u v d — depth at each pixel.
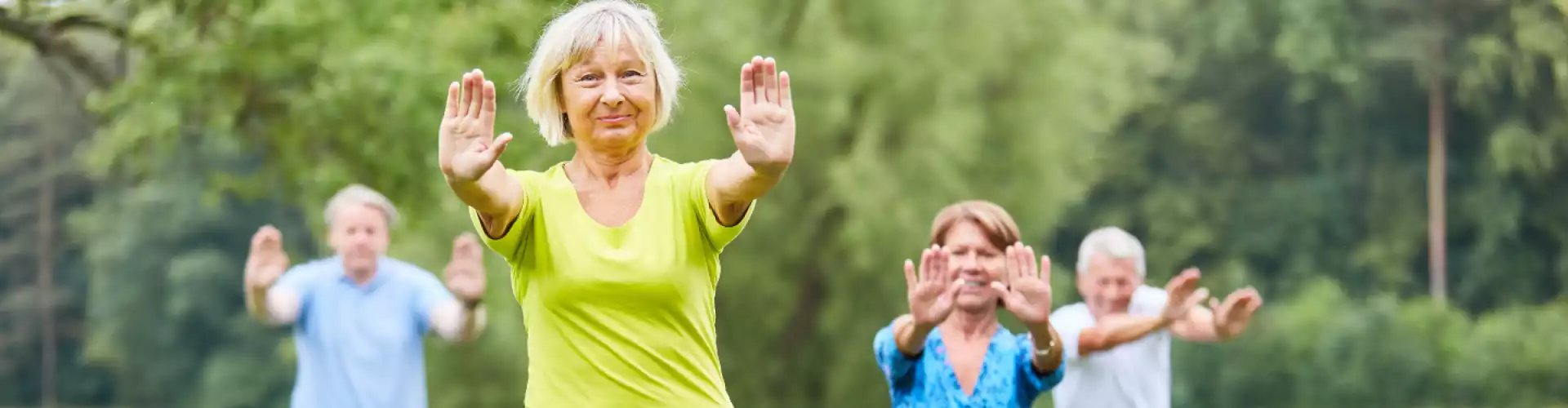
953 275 5.77
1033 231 21.22
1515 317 40.62
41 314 60.50
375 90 14.45
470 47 15.16
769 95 3.80
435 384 19.75
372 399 6.95
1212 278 49.59
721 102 19.33
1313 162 52.59
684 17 19.39
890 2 19.92
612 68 3.91
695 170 3.98
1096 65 21.78
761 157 3.75
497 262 19.77
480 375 19.75
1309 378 38.75
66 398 60.81
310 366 7.03
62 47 15.58
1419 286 50.22
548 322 3.97
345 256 7.02
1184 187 51.75
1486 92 49.09
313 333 7.00
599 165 3.99
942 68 19.95
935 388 5.75
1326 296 41.22
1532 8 48.38
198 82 14.68
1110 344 6.55
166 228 56.31
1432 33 49.56
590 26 3.93
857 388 20.34
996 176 21.00
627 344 3.93
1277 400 39.06
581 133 3.95
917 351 5.67
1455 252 50.38
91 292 59.16
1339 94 51.41
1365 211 51.12
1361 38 50.19
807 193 20.22
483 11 15.20
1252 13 51.72
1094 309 6.89
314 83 14.89
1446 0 49.91
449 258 18.95
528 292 4.01
